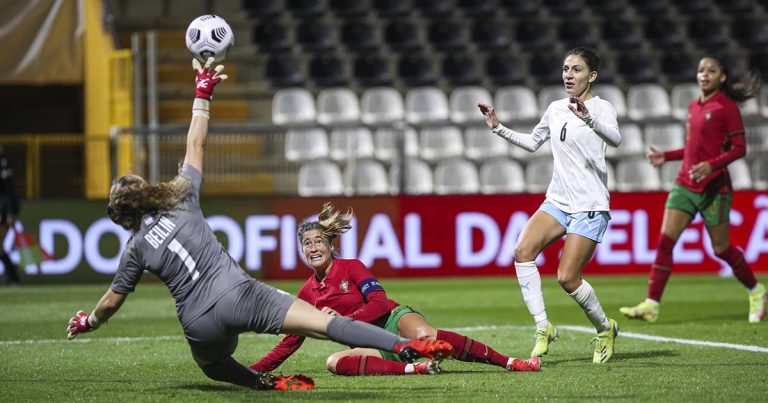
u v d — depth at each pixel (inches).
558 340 1187.3
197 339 737.6
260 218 2223.2
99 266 2207.2
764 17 3316.9
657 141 2746.1
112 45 2716.5
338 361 904.3
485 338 1224.2
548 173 2721.5
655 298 1325.0
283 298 735.7
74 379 915.4
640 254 2285.9
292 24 3125.0
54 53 2191.2
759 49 3260.3
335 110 2893.7
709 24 3282.5
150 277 2293.3
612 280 2159.2
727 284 2032.5
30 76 2183.8
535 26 3213.6
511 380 855.7
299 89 2903.5
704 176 1264.8
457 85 3056.1
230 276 733.9
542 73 3134.8
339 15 3184.1
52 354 1107.9
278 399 774.5
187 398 793.6
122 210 745.0
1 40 2175.2
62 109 2854.3
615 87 3009.4
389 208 2240.4
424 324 881.5
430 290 1973.4
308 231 895.1
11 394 832.3
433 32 3171.8
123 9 3093.0
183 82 2891.2
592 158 963.3
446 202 2256.4
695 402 754.8
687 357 1013.2
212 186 2452.0
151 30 3026.6
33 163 2237.9
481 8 3255.4
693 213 1326.3
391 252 2239.2
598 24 3235.7
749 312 1441.9
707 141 1306.6
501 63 3117.6
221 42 800.9
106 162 2246.6
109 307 762.2
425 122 2242.9
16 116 2842.0
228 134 2201.0
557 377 871.7
